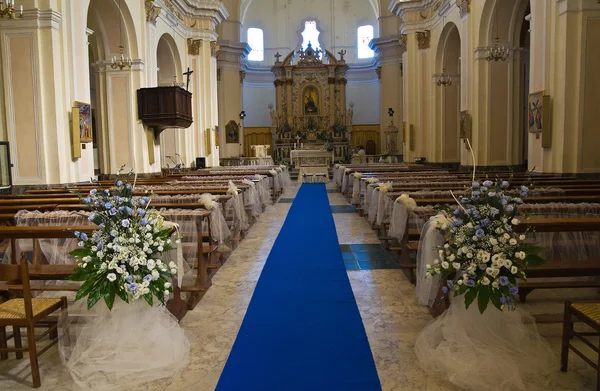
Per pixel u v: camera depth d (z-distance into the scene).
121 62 14.52
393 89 29.62
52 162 10.32
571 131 10.89
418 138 21.98
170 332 3.99
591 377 3.59
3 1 8.57
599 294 5.54
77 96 11.02
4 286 4.43
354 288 5.82
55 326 3.98
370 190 9.84
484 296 3.67
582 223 4.18
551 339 4.31
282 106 31.81
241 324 4.65
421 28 21.62
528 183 9.06
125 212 3.94
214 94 22.14
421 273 4.77
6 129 10.26
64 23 10.56
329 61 32.41
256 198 11.14
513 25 15.39
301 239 8.79
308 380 3.55
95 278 3.85
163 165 20.19
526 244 4.06
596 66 10.69
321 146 30.39
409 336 4.36
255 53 32.81
